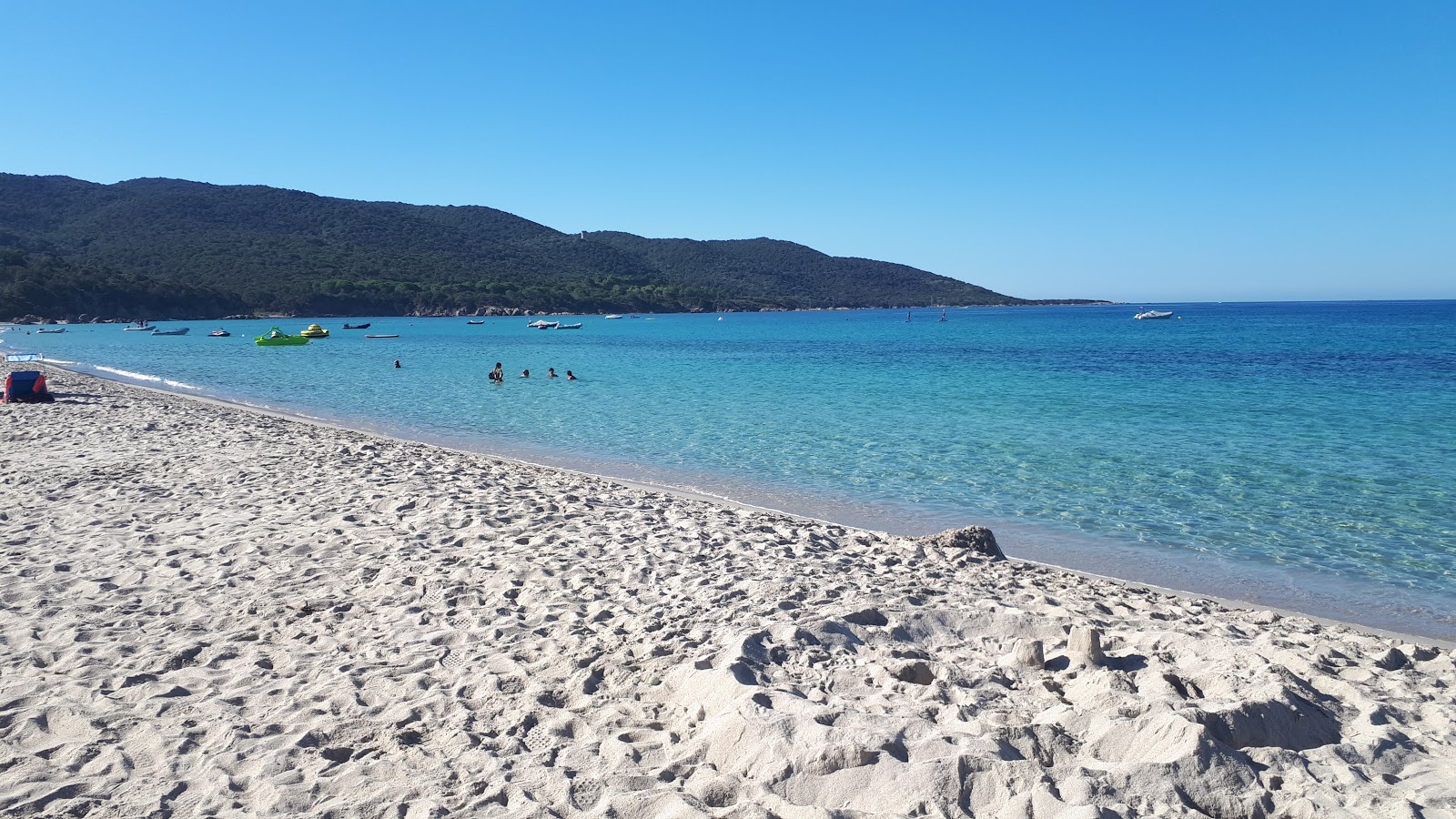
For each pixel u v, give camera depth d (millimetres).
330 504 10383
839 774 3691
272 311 135375
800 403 25969
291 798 3762
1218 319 126688
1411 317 127375
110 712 4691
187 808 3734
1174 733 3818
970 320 142500
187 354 52625
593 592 6988
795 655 5277
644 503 11133
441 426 21453
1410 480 14000
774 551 8570
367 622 6316
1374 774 3812
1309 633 6574
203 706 4777
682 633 5914
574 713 4637
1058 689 4785
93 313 112062
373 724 4559
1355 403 24781
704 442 18594
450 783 3891
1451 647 7145
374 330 100062
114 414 19578
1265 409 23625
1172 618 6824
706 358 50281
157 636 5973
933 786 3529
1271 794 3584
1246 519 11664
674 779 3867
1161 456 16406
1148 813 3422
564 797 3693
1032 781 3533
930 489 13711
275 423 19328
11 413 19328
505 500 10820
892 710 4379
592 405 25844
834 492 13461
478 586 7188
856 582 7289
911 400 26484
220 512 9906
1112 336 79000
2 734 4488
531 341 72250
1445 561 9703
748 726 4055
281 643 5887
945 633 5867
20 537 8688
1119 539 10727
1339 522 11438
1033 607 6719
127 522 9375
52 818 3637
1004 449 17375
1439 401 25031
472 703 4801
